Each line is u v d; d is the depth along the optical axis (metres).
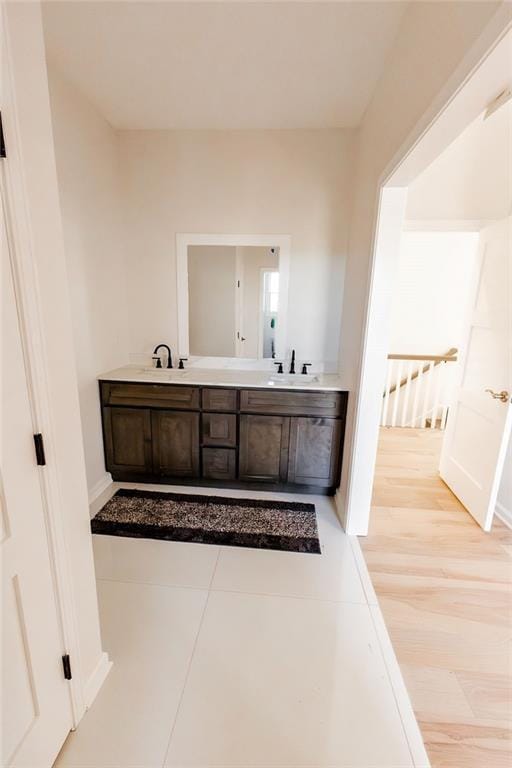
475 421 2.56
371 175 2.08
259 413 2.58
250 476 2.69
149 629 1.57
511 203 2.30
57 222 1.02
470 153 2.49
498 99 1.13
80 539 1.19
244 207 2.79
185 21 1.61
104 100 2.30
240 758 1.12
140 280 2.97
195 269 2.92
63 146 2.08
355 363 2.27
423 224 2.63
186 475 2.74
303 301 2.91
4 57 0.79
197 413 2.62
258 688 1.33
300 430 2.58
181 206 2.82
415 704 1.30
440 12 1.17
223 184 2.76
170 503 2.54
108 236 2.67
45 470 1.00
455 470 2.81
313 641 1.53
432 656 1.49
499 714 1.28
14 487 0.89
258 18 1.59
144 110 2.41
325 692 1.32
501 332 2.29
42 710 1.03
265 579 1.87
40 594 1.00
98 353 2.60
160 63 1.91
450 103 1.09
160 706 1.26
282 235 2.81
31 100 0.89
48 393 0.99
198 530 2.25
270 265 2.87
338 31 1.65
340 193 2.71
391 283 1.95
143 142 2.72
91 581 1.27
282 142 2.66
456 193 2.56
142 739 1.16
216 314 2.98
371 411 2.11
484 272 2.53
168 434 2.67
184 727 1.20
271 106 2.33
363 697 1.31
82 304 2.36
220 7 1.53
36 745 1.00
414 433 4.20
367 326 2.01
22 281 0.88
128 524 2.29
